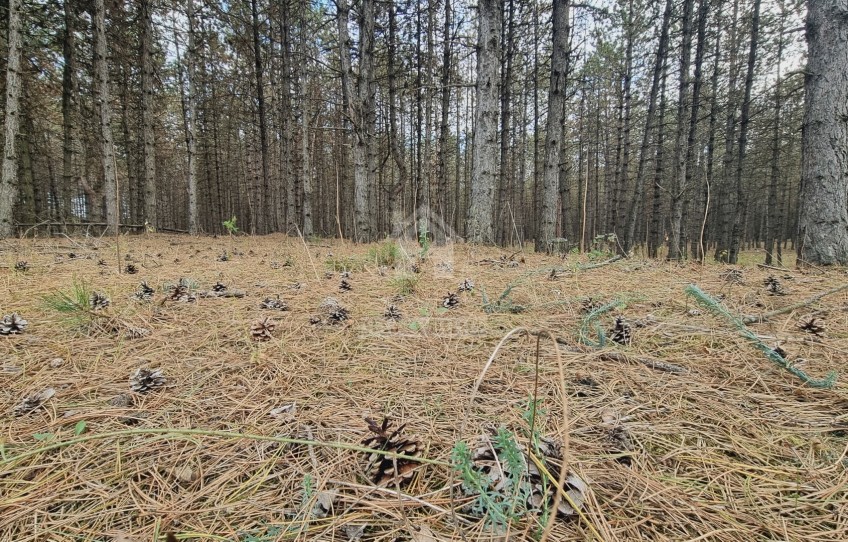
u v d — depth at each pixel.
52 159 16.56
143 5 10.94
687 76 11.23
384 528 0.97
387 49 13.97
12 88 7.45
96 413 1.45
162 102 15.62
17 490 1.08
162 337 2.24
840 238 4.73
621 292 3.17
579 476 1.08
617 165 15.33
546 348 2.10
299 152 18.53
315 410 1.50
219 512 1.02
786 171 19.59
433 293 3.41
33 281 3.46
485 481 0.97
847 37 4.60
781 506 1.03
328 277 4.17
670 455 1.22
